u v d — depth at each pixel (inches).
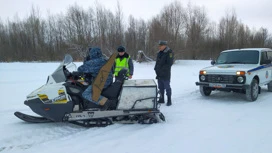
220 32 1499.8
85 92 166.9
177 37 971.9
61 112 165.6
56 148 136.9
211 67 275.1
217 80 253.1
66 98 164.1
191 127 169.3
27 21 1407.5
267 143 139.5
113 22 1109.7
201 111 214.1
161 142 142.6
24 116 185.0
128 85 173.5
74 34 1107.3
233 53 299.4
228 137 149.4
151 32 962.7
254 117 192.7
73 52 1012.5
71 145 140.8
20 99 267.1
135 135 154.4
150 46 961.5
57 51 1347.2
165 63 234.5
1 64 743.1
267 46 1803.6
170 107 230.4
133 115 176.1
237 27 1530.5
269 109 218.2
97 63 170.6
